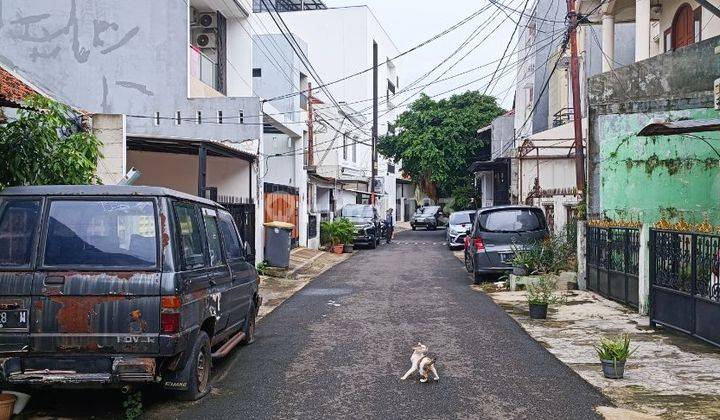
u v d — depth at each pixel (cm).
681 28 1848
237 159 1931
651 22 2097
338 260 2538
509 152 2714
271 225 1933
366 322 1125
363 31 5397
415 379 745
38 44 1842
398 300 1391
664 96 1373
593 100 1459
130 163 1862
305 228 2788
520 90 3444
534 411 623
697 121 1003
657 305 1027
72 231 596
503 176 3447
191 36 2164
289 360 843
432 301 1372
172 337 573
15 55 1839
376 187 5141
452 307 1287
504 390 696
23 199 607
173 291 577
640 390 688
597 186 1464
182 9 1884
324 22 5453
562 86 2841
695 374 746
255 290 965
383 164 5841
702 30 1680
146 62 1872
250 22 2231
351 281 1777
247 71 2211
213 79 2177
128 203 605
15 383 567
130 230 596
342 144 4241
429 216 5191
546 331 1026
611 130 1423
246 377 756
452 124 4125
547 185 2562
